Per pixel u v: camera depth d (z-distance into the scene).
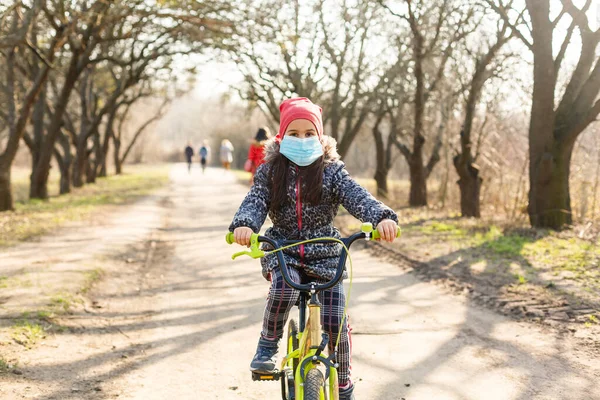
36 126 20.83
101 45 23.31
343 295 3.29
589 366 4.80
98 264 8.95
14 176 45.22
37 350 5.17
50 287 7.25
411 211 17.44
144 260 9.87
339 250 3.31
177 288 7.93
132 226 13.84
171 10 15.59
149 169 54.31
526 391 4.38
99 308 6.76
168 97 39.12
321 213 3.29
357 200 3.18
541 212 11.85
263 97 23.78
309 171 3.23
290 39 16.59
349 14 19.09
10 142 16.33
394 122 20.50
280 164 3.28
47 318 6.00
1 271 8.22
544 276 7.83
